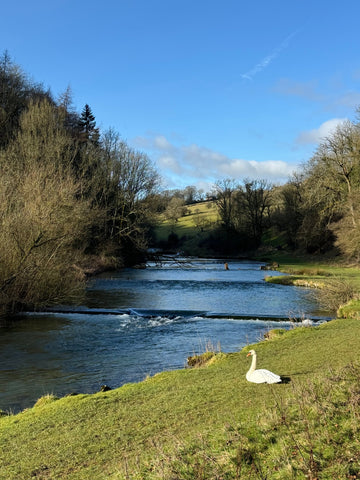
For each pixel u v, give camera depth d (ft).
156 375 42.83
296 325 76.13
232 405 30.45
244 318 83.56
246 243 309.01
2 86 163.73
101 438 27.37
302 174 245.65
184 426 27.63
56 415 32.58
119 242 183.32
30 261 83.76
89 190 159.43
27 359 55.01
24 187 89.25
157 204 194.49
